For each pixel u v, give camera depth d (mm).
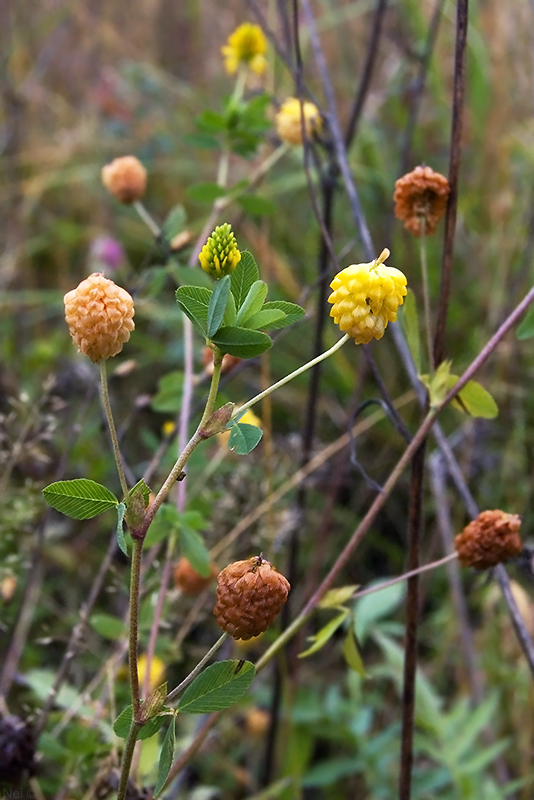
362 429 563
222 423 270
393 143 780
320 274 453
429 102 779
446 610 552
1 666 450
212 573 379
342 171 402
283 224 757
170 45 987
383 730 541
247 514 490
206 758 482
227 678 281
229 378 416
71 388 617
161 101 945
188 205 826
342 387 656
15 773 353
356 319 271
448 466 386
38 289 792
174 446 423
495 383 613
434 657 569
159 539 364
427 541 599
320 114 424
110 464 580
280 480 548
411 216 330
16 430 530
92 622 383
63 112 909
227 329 264
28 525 488
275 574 276
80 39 982
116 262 724
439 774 455
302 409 657
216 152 854
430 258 672
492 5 712
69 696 403
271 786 463
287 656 461
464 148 756
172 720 281
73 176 817
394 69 775
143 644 391
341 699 524
